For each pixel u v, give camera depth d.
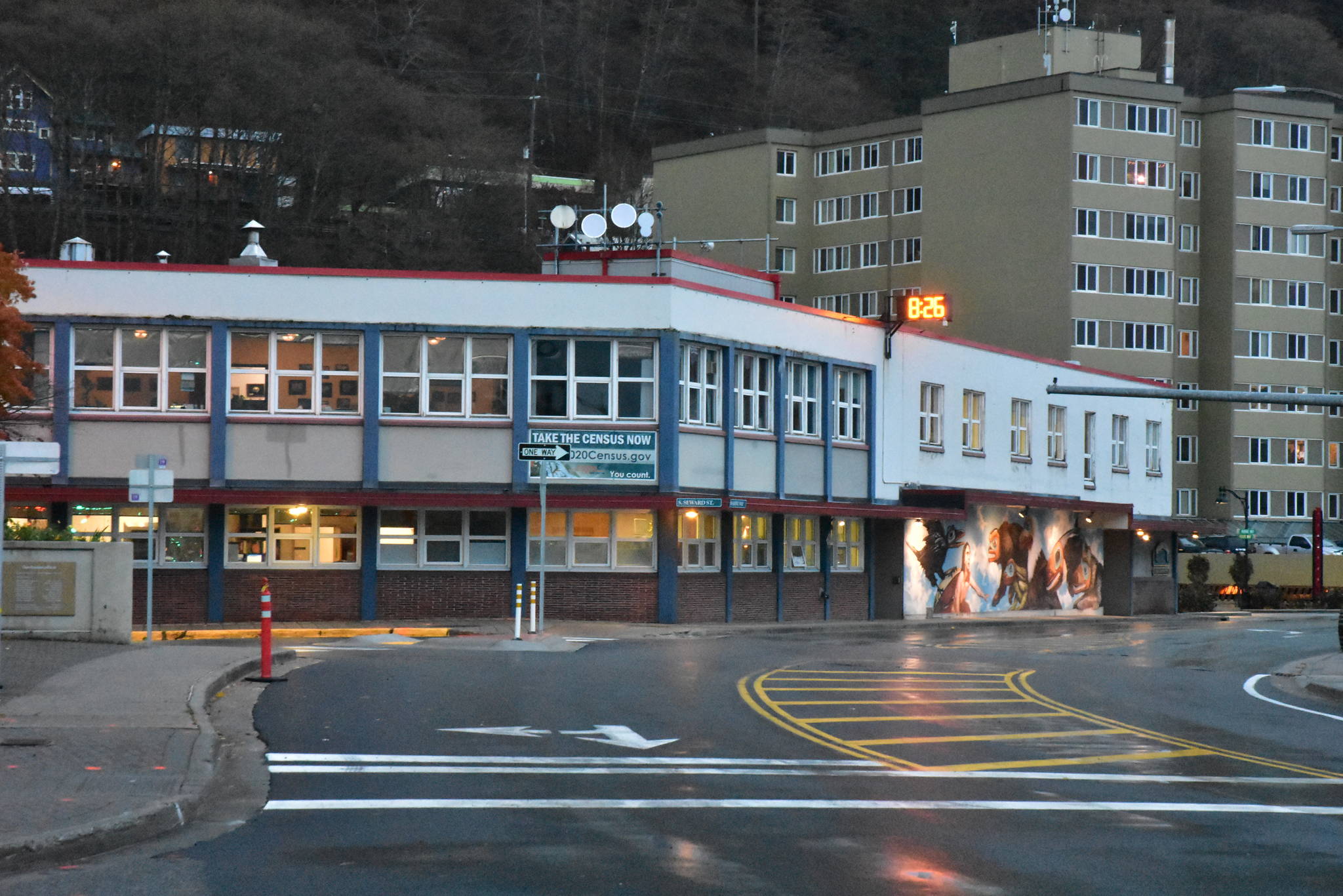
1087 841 10.82
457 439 33.16
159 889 8.93
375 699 17.45
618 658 23.72
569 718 16.47
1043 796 12.70
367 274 32.91
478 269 87.19
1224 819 11.89
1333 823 11.83
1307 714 19.95
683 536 35.06
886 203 91.94
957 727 17.03
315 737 14.77
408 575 33.41
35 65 72.94
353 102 83.88
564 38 113.12
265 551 33.03
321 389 32.84
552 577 34.09
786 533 38.72
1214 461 89.94
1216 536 87.00
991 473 48.03
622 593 34.25
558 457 29.34
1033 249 81.81
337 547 33.28
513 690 18.67
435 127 89.44
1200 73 121.25
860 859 10.01
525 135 108.19
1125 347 82.00
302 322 32.62
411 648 25.05
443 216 88.19
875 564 42.75
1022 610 49.78
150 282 32.34
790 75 118.38
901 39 123.69
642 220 41.00
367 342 32.84
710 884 9.17
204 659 19.89
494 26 111.50
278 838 10.38
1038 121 81.94
